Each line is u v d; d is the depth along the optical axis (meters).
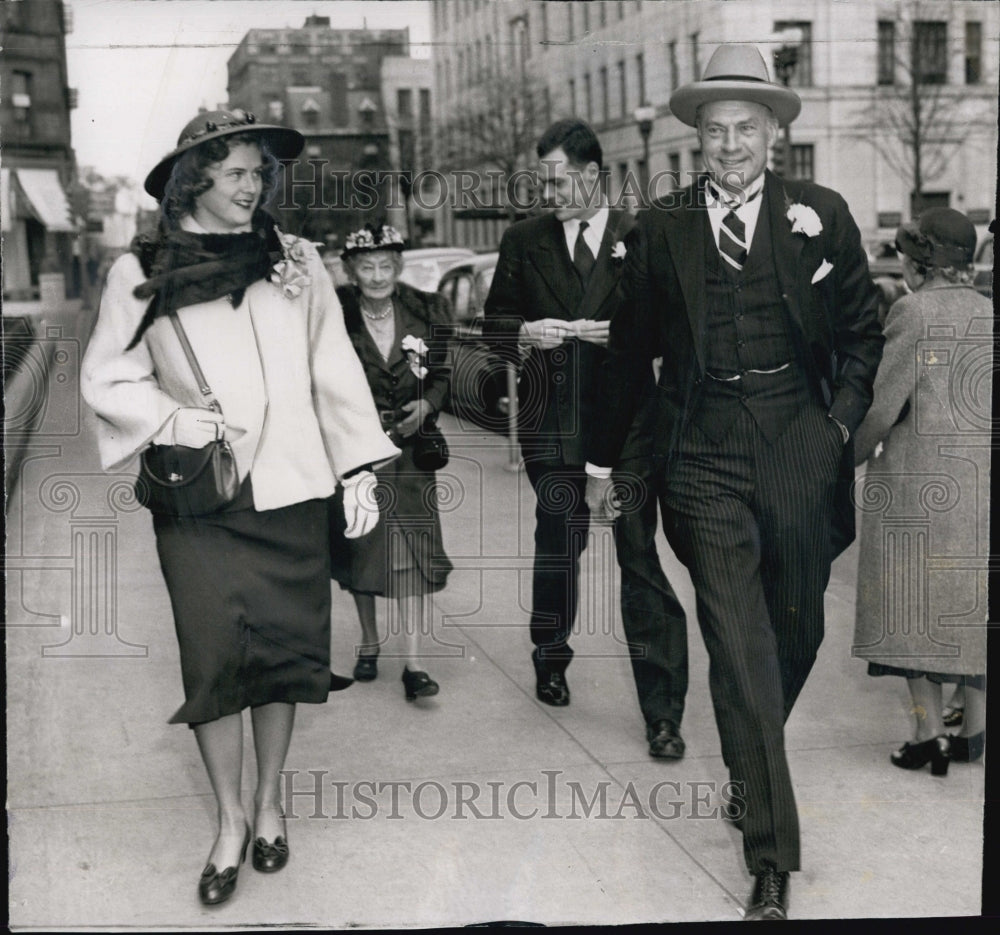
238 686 3.06
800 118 3.51
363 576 3.78
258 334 3.11
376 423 3.24
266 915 3.02
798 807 3.47
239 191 3.10
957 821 3.41
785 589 3.21
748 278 3.14
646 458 3.51
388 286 3.64
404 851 3.24
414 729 3.72
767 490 3.12
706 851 3.27
